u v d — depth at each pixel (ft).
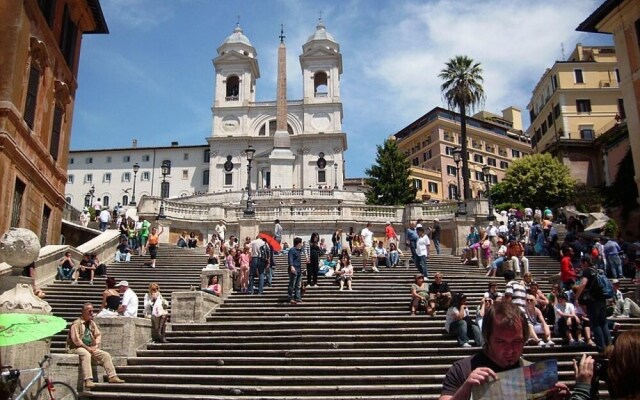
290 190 193.57
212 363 35.14
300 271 49.70
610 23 96.22
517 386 10.82
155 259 72.38
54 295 53.83
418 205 113.50
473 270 71.41
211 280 51.57
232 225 111.45
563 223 124.36
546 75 205.57
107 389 31.76
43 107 67.10
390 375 32.48
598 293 33.83
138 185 281.54
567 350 36.47
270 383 31.71
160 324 39.78
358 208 114.73
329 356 36.01
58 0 71.87
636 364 9.59
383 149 206.80
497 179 292.20
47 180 68.18
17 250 30.83
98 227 108.78
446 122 281.74
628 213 123.44
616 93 190.39
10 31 58.34
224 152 256.32
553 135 197.47
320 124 263.08
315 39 274.57
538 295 43.01
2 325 24.18
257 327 42.19
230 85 271.90
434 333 40.11
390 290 53.98
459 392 11.03
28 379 28.40
